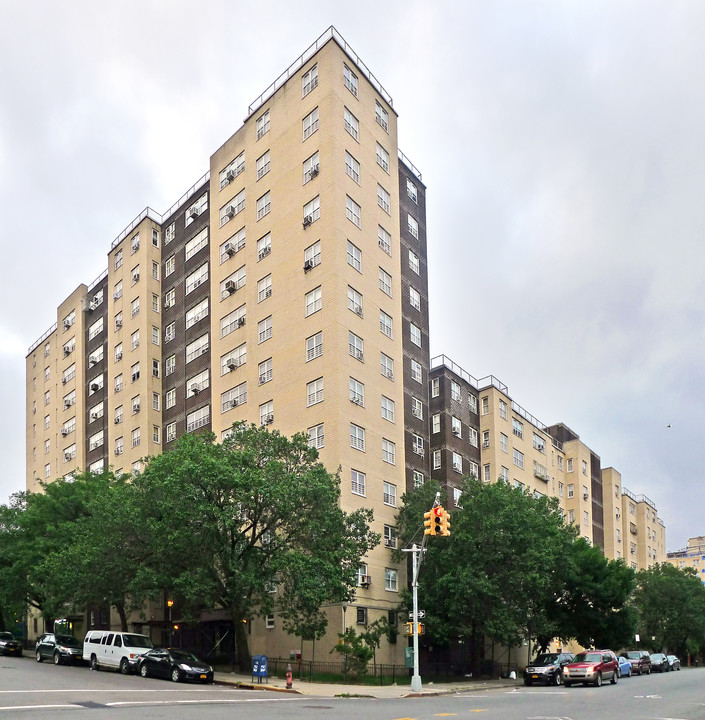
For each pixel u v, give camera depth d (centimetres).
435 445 6156
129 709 2125
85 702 2286
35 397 8906
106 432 7181
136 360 6738
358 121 5353
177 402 6338
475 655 4909
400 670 4688
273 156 5525
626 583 5691
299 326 5028
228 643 5150
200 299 6228
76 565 4269
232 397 5550
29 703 2219
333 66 5178
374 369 5094
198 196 6500
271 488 3697
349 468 4659
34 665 3981
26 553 5228
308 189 5162
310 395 4844
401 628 4850
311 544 3831
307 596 3488
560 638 5619
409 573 4800
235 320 5653
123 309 7106
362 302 5072
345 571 3847
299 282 5091
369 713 2227
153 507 4012
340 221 4956
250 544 3850
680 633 8650
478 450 6744
